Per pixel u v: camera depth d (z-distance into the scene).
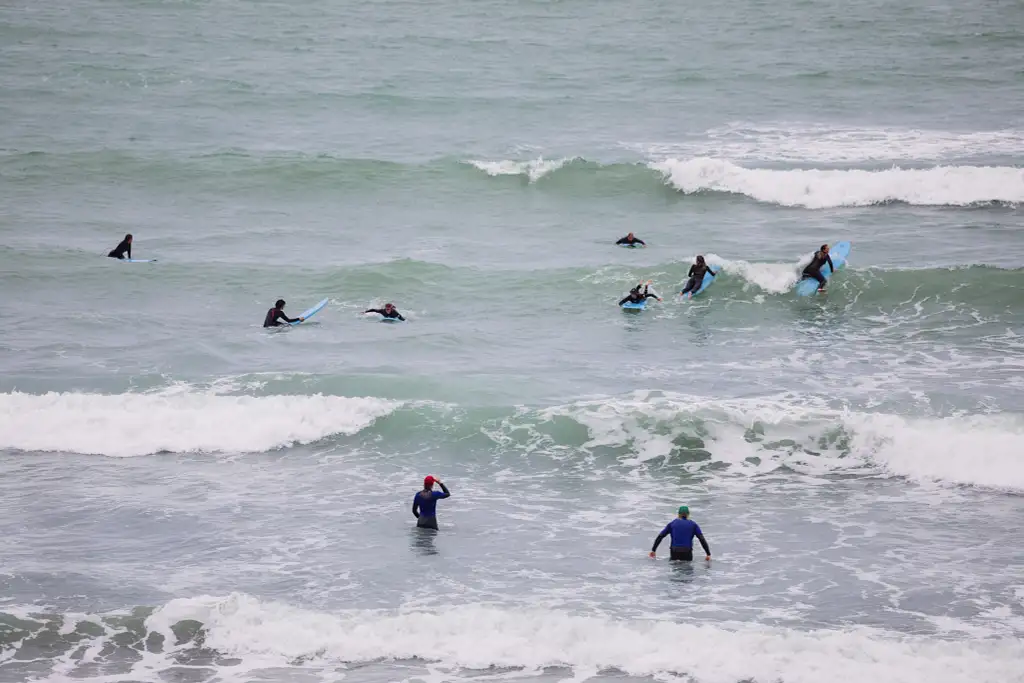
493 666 56.62
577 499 77.31
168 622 59.91
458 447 85.69
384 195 150.88
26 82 194.38
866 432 83.94
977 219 140.00
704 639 57.75
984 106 191.12
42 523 72.19
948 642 56.69
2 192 146.75
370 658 57.53
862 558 67.75
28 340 103.94
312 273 121.06
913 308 112.69
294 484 79.56
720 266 120.19
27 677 55.47
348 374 96.19
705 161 153.50
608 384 95.25
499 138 173.62
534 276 120.88
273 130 175.62
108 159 156.25
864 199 147.12
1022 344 103.12
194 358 100.50
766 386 94.00
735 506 75.69
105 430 86.31
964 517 73.50
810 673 54.91
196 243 132.62
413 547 69.75
